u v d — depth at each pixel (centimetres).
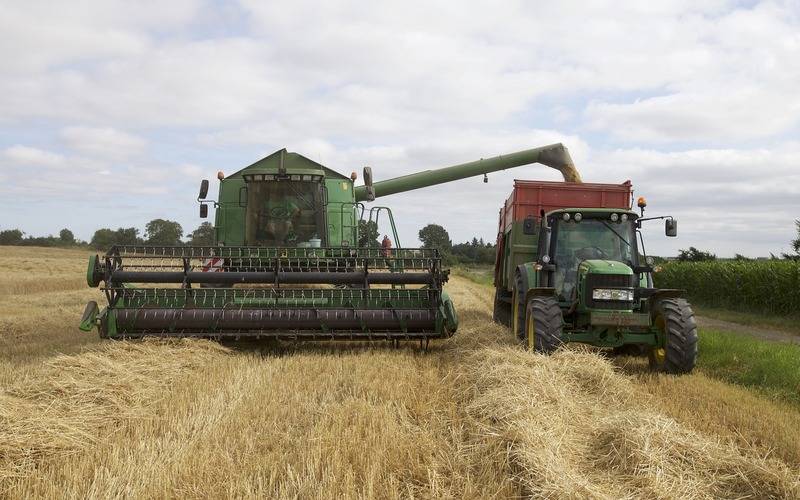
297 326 966
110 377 682
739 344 1066
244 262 1048
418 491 448
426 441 532
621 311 873
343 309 978
